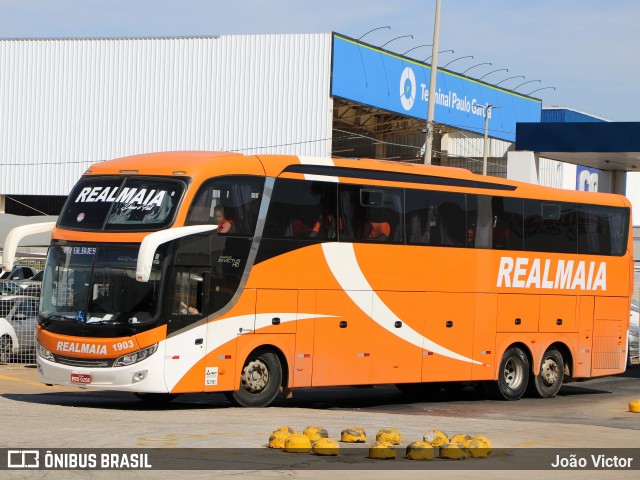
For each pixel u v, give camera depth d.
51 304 16.94
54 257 17.09
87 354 16.34
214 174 16.94
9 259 17.27
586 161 38.66
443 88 61.72
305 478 10.41
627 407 21.06
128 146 59.00
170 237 16.20
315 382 18.22
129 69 59.03
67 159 60.16
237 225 17.19
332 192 18.58
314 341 18.19
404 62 58.16
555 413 19.61
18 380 22.56
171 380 16.27
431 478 10.69
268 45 55.78
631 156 35.88
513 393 22.05
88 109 59.56
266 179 17.64
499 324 21.53
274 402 20.56
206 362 16.69
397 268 19.53
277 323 17.66
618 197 24.42
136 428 13.97
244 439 13.09
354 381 18.81
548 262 22.58
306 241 18.12
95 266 16.59
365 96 55.59
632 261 24.61
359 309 18.88
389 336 19.38
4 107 60.94
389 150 66.12
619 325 24.23
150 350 16.14
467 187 20.95
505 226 21.69
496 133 67.88
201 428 14.16
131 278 16.34
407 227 19.77
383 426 15.58
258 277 17.41
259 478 10.32
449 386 22.69
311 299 18.16
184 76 57.59
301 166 18.16
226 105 56.88
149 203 16.64
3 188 61.06
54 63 60.53
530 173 35.81
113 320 16.28
